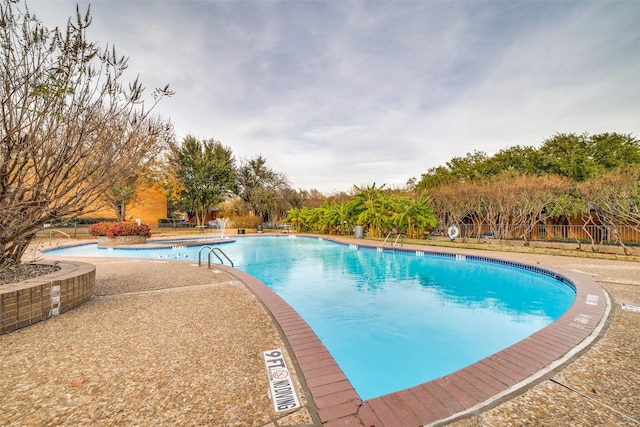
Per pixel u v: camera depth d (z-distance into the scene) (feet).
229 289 19.13
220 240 58.08
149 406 7.17
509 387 8.33
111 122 14.56
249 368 9.11
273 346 10.68
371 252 47.80
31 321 12.69
